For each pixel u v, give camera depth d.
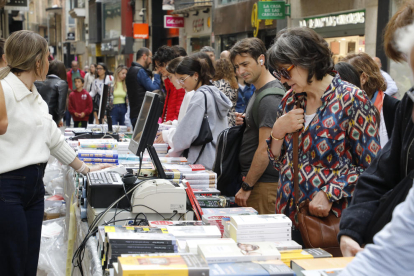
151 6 21.31
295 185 2.35
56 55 44.62
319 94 2.31
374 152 2.23
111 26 28.67
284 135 2.41
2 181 2.52
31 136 2.63
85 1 34.91
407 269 1.03
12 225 2.54
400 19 1.37
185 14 18.33
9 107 2.52
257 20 11.89
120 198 2.52
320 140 2.28
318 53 2.22
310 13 10.52
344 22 9.69
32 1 50.09
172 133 3.91
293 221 2.40
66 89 6.65
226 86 5.28
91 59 34.19
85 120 11.35
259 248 1.74
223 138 3.35
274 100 3.00
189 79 3.89
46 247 3.60
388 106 2.25
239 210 2.58
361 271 1.08
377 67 3.42
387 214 1.52
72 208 3.21
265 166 3.05
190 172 3.15
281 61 2.25
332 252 2.21
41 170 2.72
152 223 2.33
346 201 2.27
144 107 3.04
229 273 1.50
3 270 2.57
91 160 3.40
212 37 15.73
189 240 1.90
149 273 1.47
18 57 2.58
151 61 7.37
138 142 2.84
